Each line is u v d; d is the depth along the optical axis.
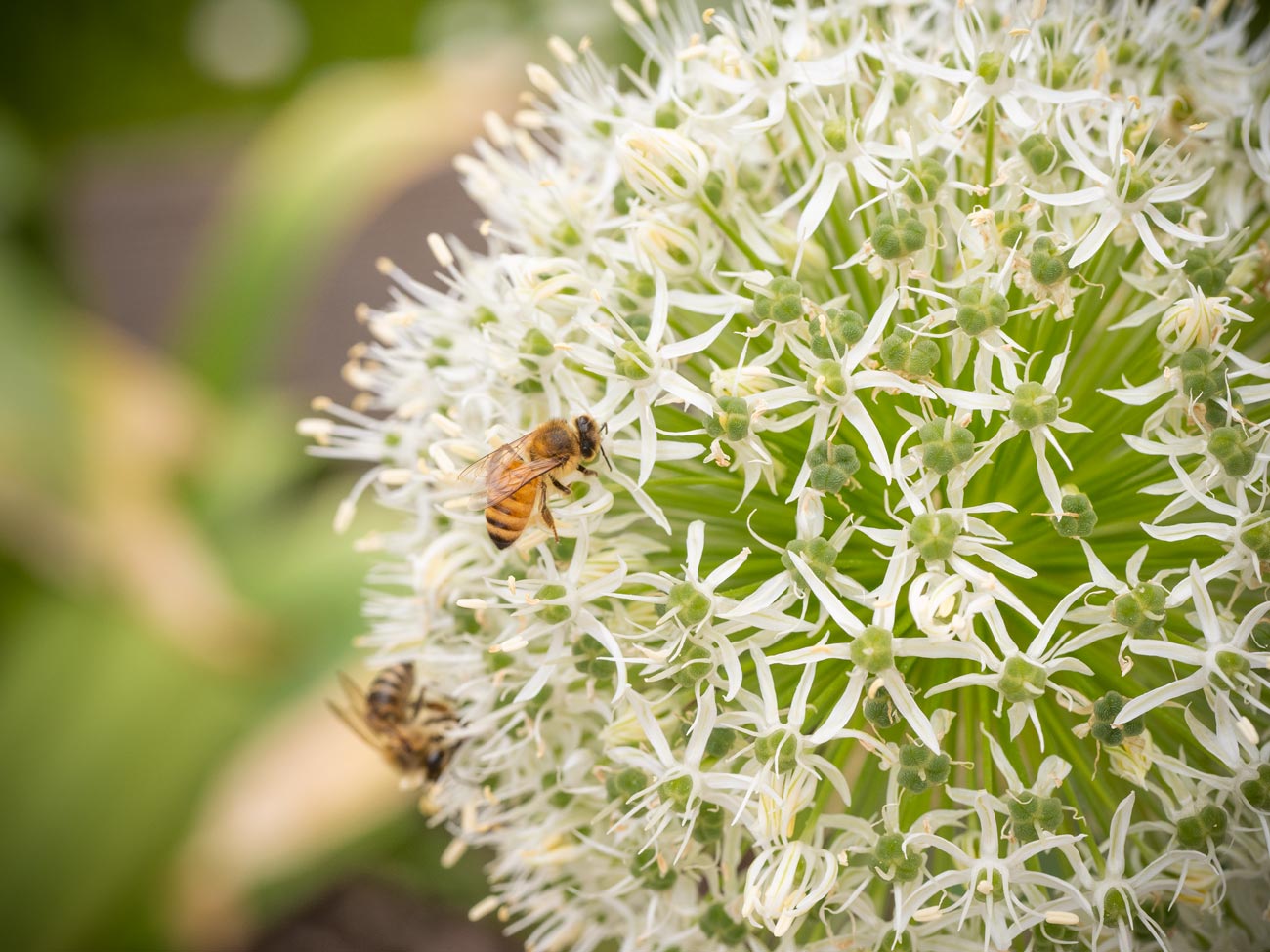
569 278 0.16
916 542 0.15
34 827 0.26
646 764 0.15
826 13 0.17
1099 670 0.16
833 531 0.16
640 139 0.16
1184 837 0.15
